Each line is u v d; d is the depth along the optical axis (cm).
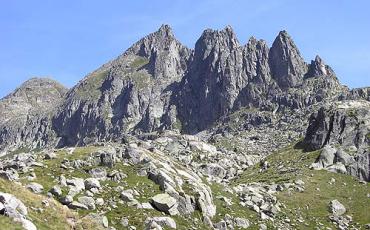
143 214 8725
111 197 9131
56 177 9462
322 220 12938
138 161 11731
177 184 10744
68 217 7125
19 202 6166
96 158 11175
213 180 14200
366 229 12575
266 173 18125
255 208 12019
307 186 15462
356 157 17300
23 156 11212
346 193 15088
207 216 9919
